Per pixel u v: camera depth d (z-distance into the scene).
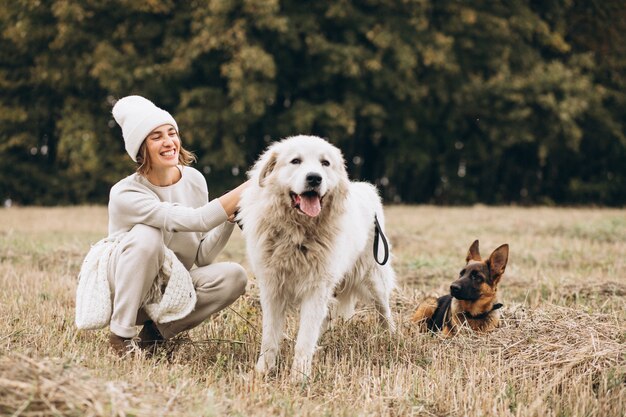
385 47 20.30
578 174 27.22
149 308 4.62
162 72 20.22
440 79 22.02
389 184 25.89
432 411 3.92
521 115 22.28
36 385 3.08
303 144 4.64
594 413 3.89
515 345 4.92
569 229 13.34
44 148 24.98
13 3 21.39
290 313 5.54
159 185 4.78
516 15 22.78
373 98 22.27
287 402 3.75
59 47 21.42
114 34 21.03
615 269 9.06
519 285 7.64
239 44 19.23
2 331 4.62
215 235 4.93
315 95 21.81
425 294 7.00
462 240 11.78
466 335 5.32
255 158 22.70
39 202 23.34
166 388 3.62
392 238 11.61
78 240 10.89
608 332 4.93
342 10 20.17
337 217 4.73
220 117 20.22
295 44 20.30
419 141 23.91
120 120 4.71
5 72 23.02
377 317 5.73
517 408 3.80
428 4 21.00
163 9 20.66
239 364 4.40
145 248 4.46
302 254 4.63
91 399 3.10
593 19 25.00
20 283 7.02
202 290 4.81
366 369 4.52
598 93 23.67
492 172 25.94
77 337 4.86
